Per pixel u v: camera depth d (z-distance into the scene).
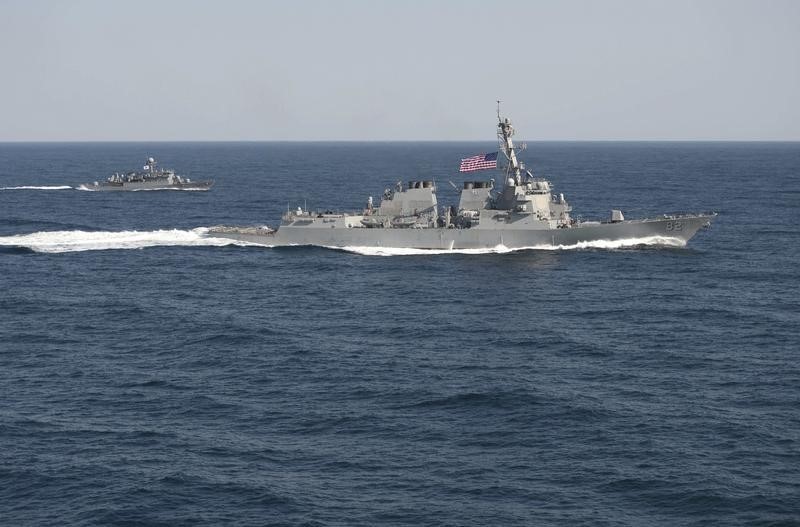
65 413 100.69
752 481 82.88
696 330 136.88
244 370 116.69
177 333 136.12
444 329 138.75
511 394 105.44
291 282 176.38
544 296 162.00
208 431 95.50
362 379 112.50
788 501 79.00
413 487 82.50
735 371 115.31
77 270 188.00
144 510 78.44
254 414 100.44
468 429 95.94
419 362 120.06
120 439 93.31
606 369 116.69
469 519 76.75
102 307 153.75
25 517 77.56
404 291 167.38
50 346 128.75
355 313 150.12
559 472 85.44
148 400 105.00
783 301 156.62
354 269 188.62
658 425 96.31
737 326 138.88
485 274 181.38
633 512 77.88
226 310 152.25
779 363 118.62
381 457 88.81
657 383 110.56
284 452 90.00
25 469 86.00
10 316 147.12
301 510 78.25
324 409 101.88
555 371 115.81
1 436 93.75
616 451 89.88
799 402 103.00
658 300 158.25
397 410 101.50
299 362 120.19
